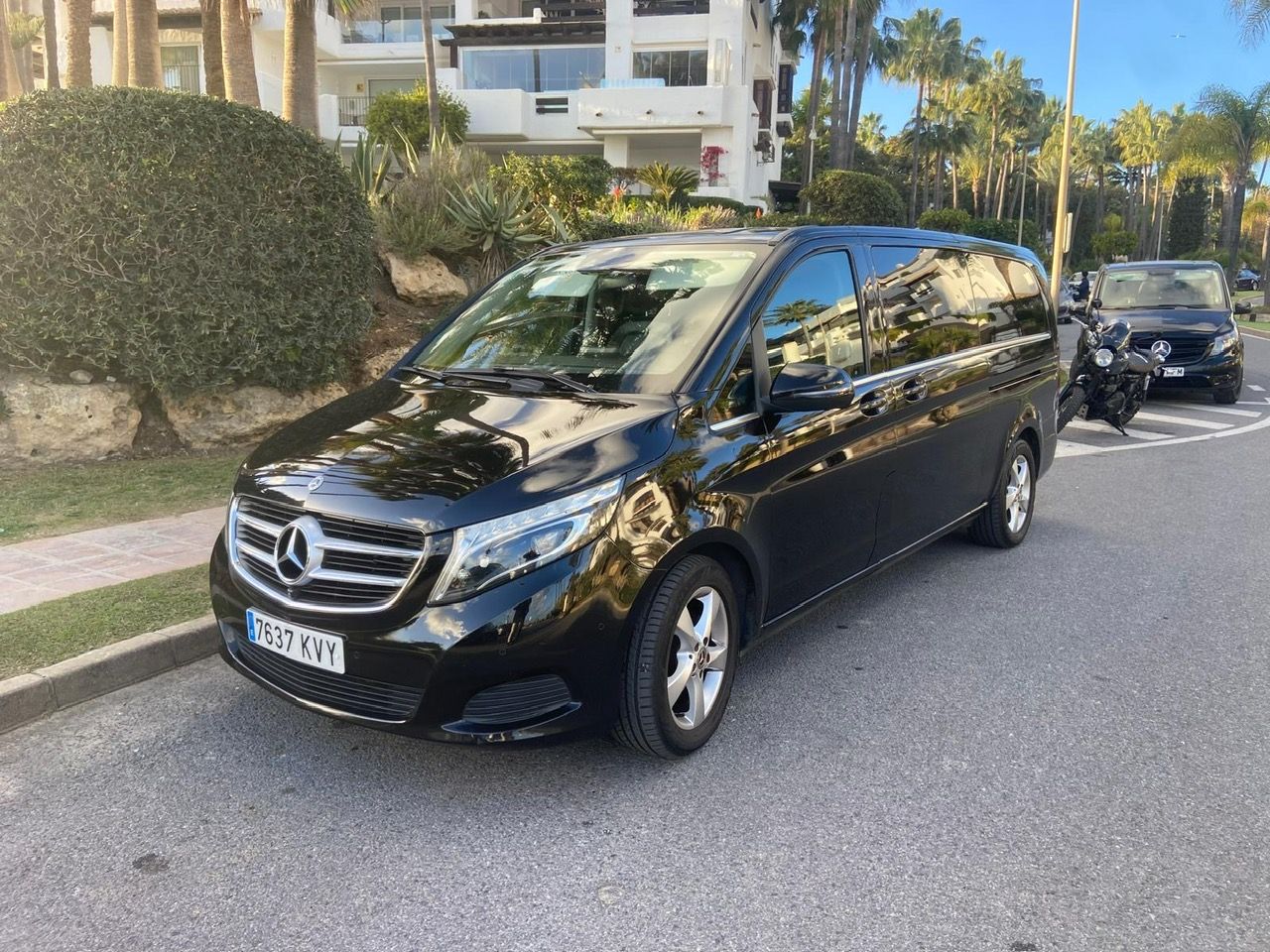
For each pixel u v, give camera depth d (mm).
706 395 3475
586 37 34219
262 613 3176
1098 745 3578
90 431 7469
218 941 2488
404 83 37469
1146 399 13672
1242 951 2461
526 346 4039
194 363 7457
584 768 3383
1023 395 5766
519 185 14305
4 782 3260
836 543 4125
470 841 2939
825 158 62469
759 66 40406
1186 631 4762
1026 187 102188
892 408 4371
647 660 3146
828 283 4180
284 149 7840
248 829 2998
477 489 2949
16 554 5328
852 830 3006
